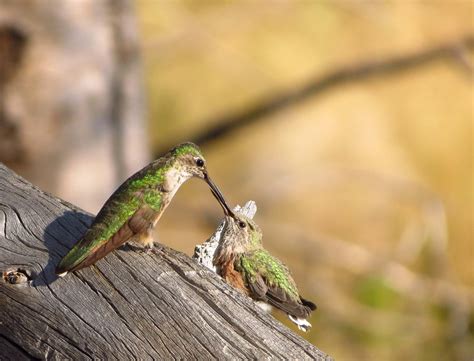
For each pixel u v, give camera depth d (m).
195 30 17.48
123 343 4.62
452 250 17.19
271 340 4.48
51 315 4.81
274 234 16.59
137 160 12.77
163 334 4.60
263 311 4.61
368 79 18.20
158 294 4.74
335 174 17.06
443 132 18.03
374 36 18.17
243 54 17.77
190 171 6.41
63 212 5.47
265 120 17.48
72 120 12.07
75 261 4.94
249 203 7.41
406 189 17.14
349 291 16.08
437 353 15.38
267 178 16.94
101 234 5.30
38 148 11.95
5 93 11.71
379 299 15.92
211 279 4.79
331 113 17.64
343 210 17.03
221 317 4.59
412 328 15.53
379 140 17.64
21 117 11.78
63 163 12.11
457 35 18.27
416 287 16.09
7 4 11.52
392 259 16.72
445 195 17.52
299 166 17.09
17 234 5.30
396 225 16.98
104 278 4.88
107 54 12.23
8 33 11.56
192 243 16.33
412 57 17.50
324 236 16.73
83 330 4.71
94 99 12.18
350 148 17.53
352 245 16.73
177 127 17.03
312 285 16.05
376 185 17.22
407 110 18.08
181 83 17.48
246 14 18.08
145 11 17.84
